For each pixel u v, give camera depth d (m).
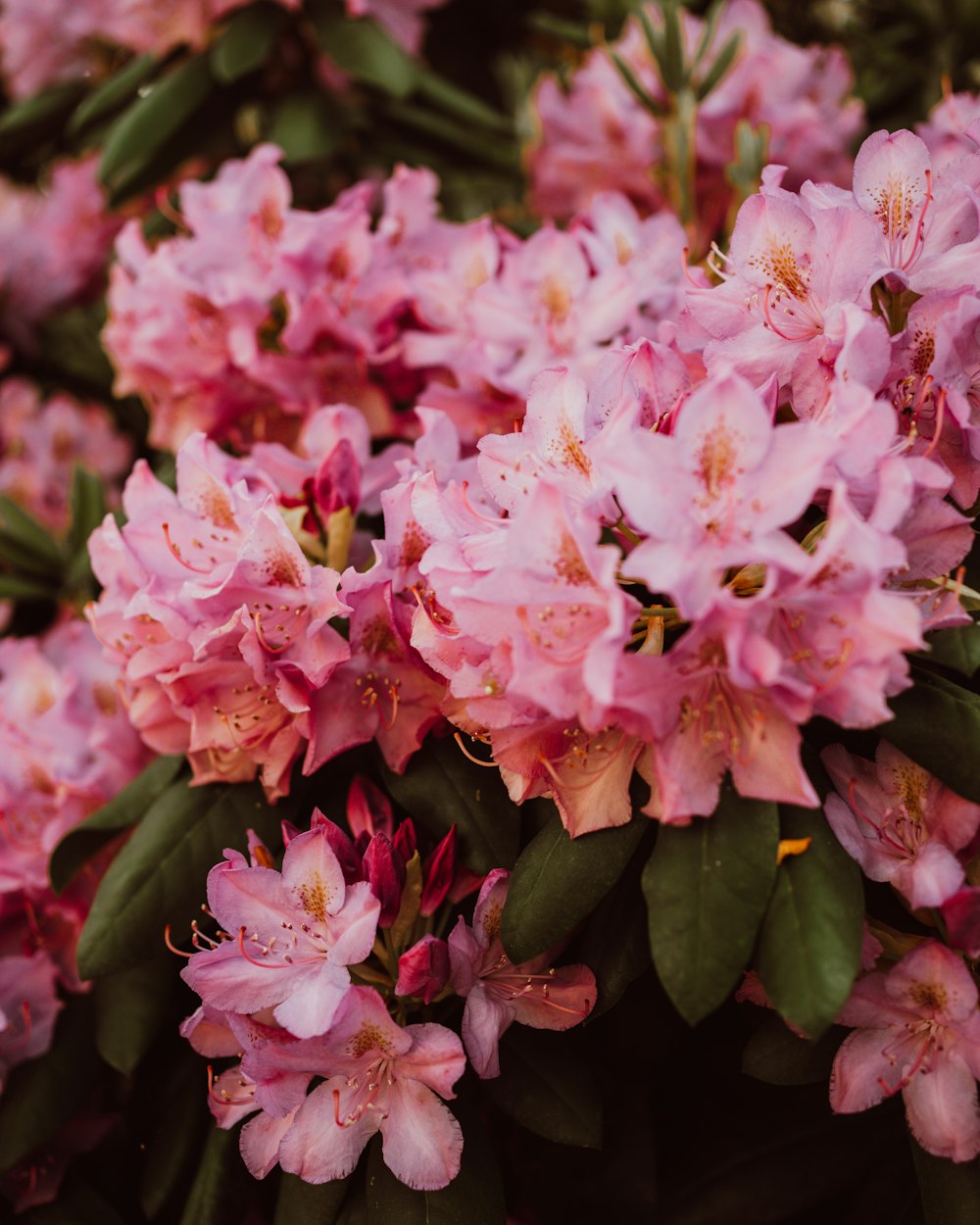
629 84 0.98
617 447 0.68
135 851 0.81
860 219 0.72
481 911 0.75
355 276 0.91
